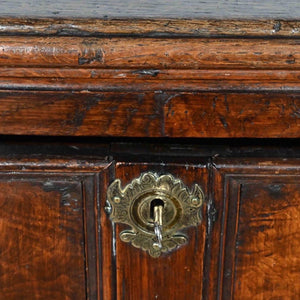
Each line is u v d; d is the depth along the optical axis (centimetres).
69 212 76
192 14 67
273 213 75
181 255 79
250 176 73
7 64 63
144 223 75
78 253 79
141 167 72
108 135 68
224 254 78
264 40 63
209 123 67
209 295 81
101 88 65
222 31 63
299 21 65
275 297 81
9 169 73
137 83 65
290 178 73
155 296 82
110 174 73
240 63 63
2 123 68
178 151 73
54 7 69
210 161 72
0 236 78
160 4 70
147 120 67
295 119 67
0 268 80
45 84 65
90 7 69
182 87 65
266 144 73
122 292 82
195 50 62
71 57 63
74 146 74
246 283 80
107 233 77
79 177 74
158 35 63
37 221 77
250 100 66
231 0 72
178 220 75
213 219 75
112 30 64
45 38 63
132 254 79
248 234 77
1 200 75
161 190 73
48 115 67
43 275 81
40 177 74
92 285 81
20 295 82
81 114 67
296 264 79
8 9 68
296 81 64
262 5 70
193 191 73
